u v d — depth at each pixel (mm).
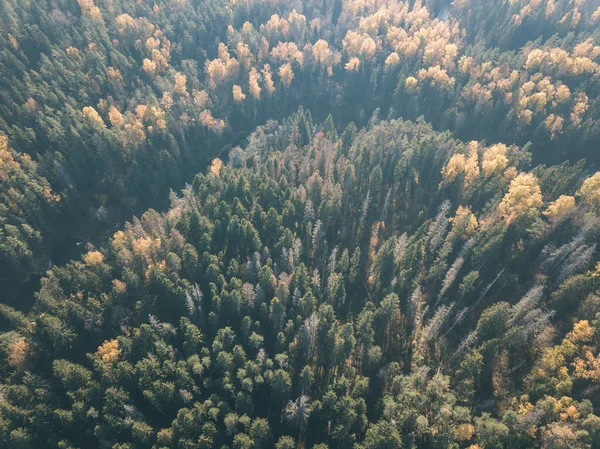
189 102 189000
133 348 101500
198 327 106812
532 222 115188
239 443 83188
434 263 119688
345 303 118062
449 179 136250
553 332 96812
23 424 91562
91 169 160875
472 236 116875
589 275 98062
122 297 112500
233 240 123938
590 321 92562
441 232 118438
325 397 89125
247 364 95188
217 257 117312
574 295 97875
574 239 102500
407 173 145750
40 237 140875
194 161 185875
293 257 117125
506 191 129875
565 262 105000
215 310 106875
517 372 94875
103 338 109750
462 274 114625
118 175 163625
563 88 166625
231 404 94500
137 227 131500
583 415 77625
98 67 180250
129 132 163375
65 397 96688
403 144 151125
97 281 116250
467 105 185125
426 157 144250
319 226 121250
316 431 91312
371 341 99750
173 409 94312
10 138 149500
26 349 104438
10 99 157750
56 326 102625
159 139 173125
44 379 99688
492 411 89438
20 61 168375
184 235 128750
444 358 103000
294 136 174375
